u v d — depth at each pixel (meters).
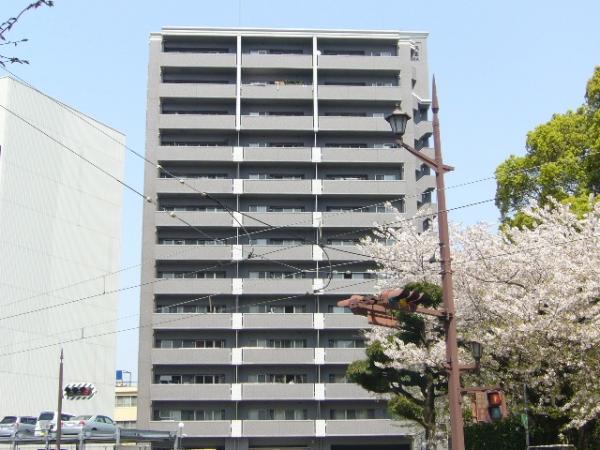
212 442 51.09
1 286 45.00
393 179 56.62
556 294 21.67
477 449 24.09
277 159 55.00
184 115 55.41
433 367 24.39
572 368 21.72
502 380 23.42
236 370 52.09
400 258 27.55
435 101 18.05
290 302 53.59
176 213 53.59
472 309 23.77
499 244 25.02
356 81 58.50
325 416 52.31
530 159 36.19
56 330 48.84
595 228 23.81
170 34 57.41
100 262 53.38
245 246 53.16
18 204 46.81
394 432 50.66
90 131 53.69
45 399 47.22
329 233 54.44
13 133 47.00
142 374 51.62
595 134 33.53
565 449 19.36
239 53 56.94
